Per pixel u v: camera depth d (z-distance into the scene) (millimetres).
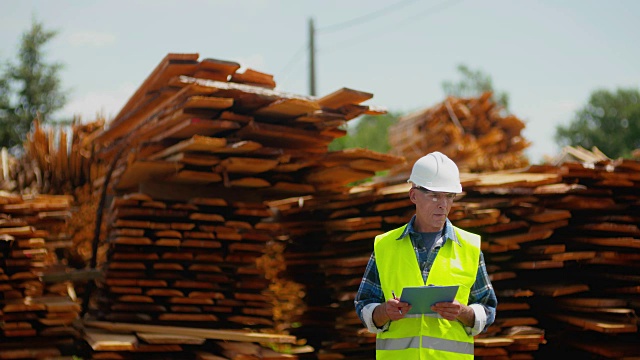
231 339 6305
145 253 6637
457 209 6457
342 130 7059
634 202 6691
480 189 6746
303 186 7168
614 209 6652
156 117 7000
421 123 13898
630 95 46625
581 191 6551
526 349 6262
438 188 3520
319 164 6879
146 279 6660
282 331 7277
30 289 6426
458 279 3539
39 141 11055
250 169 6691
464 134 13703
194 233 6691
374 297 3684
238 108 6648
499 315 6594
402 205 6781
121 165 7777
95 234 7934
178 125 6441
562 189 6523
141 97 7773
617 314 6227
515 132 14078
